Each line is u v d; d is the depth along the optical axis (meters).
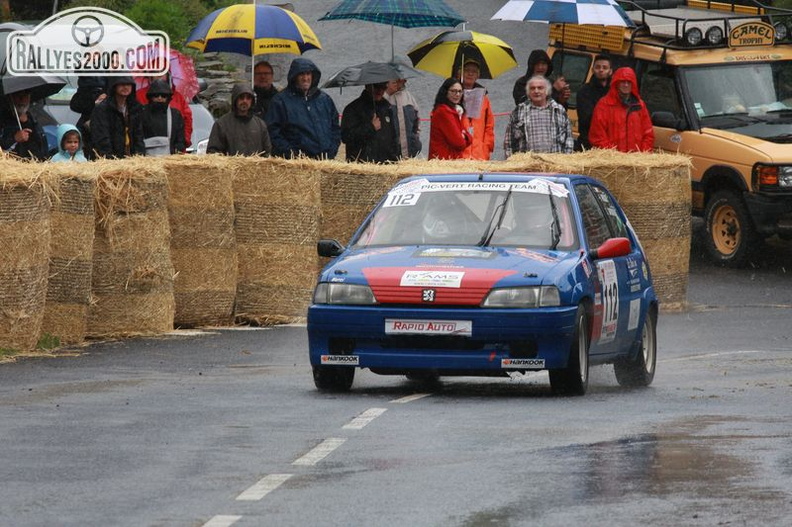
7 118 38.75
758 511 15.91
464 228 27.28
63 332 33.81
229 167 37.91
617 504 16.28
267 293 39.00
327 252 27.94
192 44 48.06
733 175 49.50
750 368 30.44
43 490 17.06
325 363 25.45
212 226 37.66
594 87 48.78
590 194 29.11
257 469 18.30
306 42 46.66
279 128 41.47
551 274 25.34
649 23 55.28
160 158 37.25
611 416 22.73
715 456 19.00
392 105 43.72
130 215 35.25
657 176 43.78
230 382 27.27
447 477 17.78
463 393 26.23
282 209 38.94
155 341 34.91
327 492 16.97
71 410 23.23
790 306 43.59
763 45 52.59
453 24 49.97
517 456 19.12
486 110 45.31
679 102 51.34
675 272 43.94
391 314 25.05
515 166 42.22
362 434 20.89
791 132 50.00
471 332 24.84
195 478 17.75
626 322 28.28
